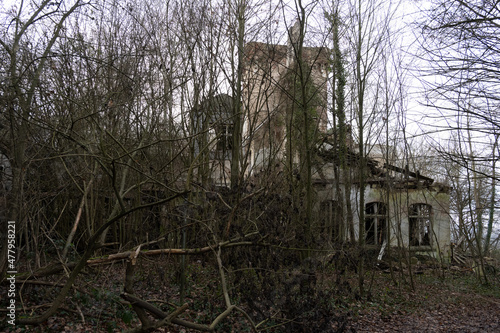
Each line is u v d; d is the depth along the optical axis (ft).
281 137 47.85
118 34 33.58
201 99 36.65
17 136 22.59
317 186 56.85
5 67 22.43
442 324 33.40
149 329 15.12
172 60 36.24
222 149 38.58
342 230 46.96
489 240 76.02
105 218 38.19
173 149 34.40
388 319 33.53
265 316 20.95
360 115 42.68
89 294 21.98
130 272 15.79
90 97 26.40
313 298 21.86
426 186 62.90
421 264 62.28
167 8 37.50
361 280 38.37
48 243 29.55
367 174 56.59
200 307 26.50
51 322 21.42
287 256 22.89
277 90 45.27
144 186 33.60
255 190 24.26
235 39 37.55
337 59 44.68
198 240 22.00
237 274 22.34
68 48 27.63
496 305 41.96
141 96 30.96
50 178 28.12
